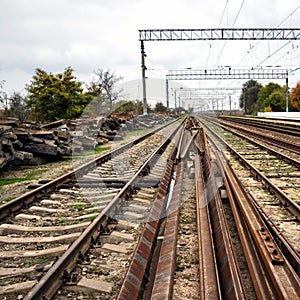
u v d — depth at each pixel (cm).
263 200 734
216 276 376
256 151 1555
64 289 371
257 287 365
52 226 573
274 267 377
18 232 553
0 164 993
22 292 375
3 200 769
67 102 3178
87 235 478
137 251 426
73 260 422
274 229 533
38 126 1609
